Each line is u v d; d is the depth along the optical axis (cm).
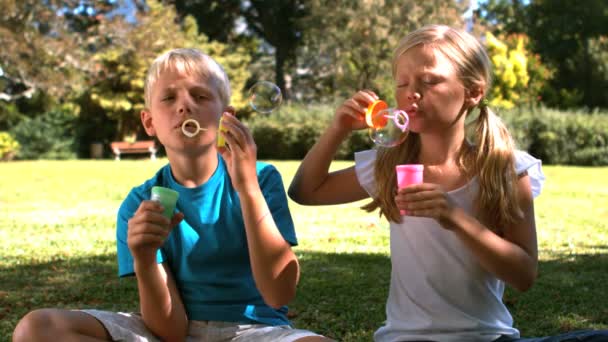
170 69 202
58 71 1952
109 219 741
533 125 1788
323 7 2234
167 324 194
